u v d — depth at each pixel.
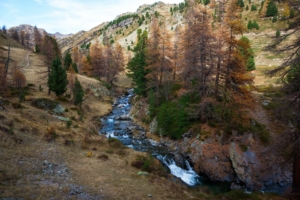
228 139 22.22
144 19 175.88
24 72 53.16
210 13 25.53
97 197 11.76
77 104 39.84
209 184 19.83
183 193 14.67
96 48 77.75
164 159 22.58
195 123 26.61
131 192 13.20
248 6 107.44
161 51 36.06
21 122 21.45
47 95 39.78
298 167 13.55
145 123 35.31
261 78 46.00
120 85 76.94
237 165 20.05
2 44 78.50
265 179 19.73
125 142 28.17
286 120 12.90
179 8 149.50
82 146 20.67
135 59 47.84
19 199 9.68
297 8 12.34
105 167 16.80
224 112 23.56
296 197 13.37
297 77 12.83
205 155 21.89
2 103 25.39
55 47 69.50
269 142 22.78
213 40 22.94
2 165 12.67
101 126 35.59
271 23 84.12
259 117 28.17
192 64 24.70
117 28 187.25
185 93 26.78
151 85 37.22
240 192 14.73
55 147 18.56
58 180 12.88
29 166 13.70
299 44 12.00
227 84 22.11
